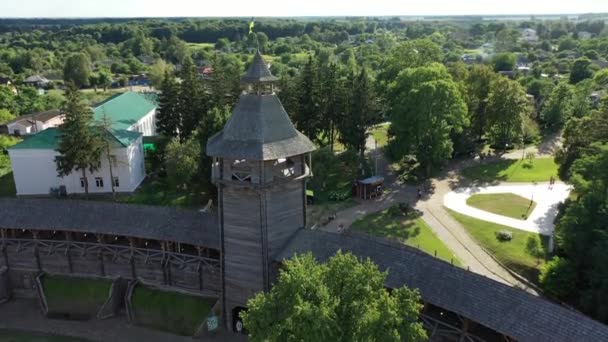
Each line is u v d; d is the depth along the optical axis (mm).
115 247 43625
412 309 24766
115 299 43406
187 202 61656
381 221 56500
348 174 65562
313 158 63062
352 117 73562
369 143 89625
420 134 67562
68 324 42156
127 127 76688
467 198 63469
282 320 24312
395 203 62406
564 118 95875
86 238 45469
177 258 42188
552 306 27078
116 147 63688
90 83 159500
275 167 37562
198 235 40062
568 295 39562
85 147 60562
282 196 36344
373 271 25359
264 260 36344
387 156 81750
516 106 81000
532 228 53250
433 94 66188
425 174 72938
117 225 41938
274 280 37062
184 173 59188
